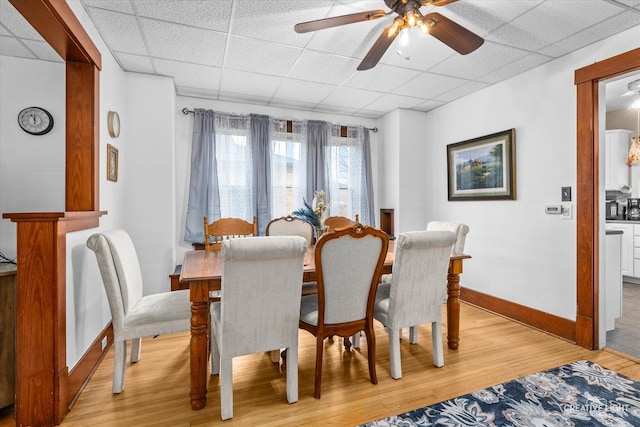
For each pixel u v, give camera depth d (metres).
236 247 1.52
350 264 1.83
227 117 3.69
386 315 2.07
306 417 1.68
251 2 1.99
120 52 2.59
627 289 4.17
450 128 3.85
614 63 2.29
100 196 2.34
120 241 2.04
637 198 4.62
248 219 3.72
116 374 1.88
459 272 2.44
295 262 1.68
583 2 1.97
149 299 2.18
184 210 3.57
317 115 4.19
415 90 3.46
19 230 1.58
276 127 3.93
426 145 4.22
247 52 2.62
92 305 2.16
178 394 1.88
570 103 2.60
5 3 1.81
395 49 2.56
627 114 4.73
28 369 1.60
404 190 4.12
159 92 3.05
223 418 1.65
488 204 3.34
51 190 2.50
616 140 4.65
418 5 1.65
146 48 2.54
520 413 1.69
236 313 1.63
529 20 2.16
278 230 3.21
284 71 2.99
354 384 1.98
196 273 1.83
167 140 3.06
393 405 1.77
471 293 3.54
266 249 1.56
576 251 2.55
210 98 3.68
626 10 2.04
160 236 3.04
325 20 1.69
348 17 1.69
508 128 3.13
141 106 3.00
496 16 2.12
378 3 2.01
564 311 2.64
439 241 2.00
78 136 2.15
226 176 3.67
